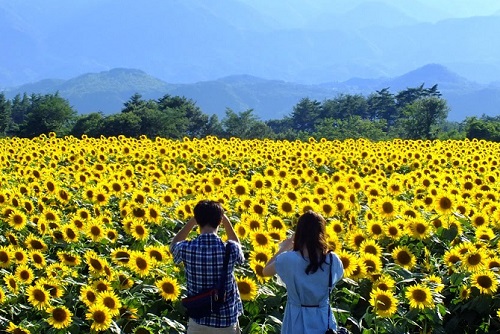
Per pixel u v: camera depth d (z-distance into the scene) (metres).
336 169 23.66
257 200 13.93
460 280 9.34
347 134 78.12
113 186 15.85
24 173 19.09
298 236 6.82
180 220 13.16
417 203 13.55
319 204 13.23
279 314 8.76
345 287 9.38
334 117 167.88
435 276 9.80
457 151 28.55
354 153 27.02
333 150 28.27
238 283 8.63
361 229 11.66
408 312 8.75
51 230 11.77
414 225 11.05
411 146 31.38
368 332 8.38
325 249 6.79
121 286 9.38
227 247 7.12
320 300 6.79
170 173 21.36
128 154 25.75
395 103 165.75
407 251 9.99
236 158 25.23
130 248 11.99
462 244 10.25
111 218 13.72
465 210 13.06
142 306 9.01
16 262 9.81
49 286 9.13
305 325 6.72
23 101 174.50
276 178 17.92
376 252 9.97
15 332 8.19
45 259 10.81
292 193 13.99
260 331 8.44
